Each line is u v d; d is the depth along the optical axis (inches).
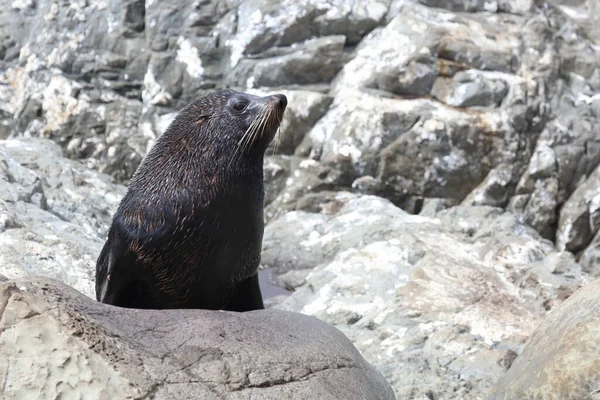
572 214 493.7
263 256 429.4
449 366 301.1
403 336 323.6
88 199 439.8
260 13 525.3
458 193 495.8
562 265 384.8
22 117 543.2
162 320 173.3
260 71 520.4
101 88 544.1
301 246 432.1
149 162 227.1
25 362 149.5
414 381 287.4
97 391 149.3
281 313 197.9
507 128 495.8
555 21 548.7
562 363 194.5
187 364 162.7
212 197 217.0
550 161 496.4
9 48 573.3
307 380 173.8
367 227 428.5
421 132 490.3
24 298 153.8
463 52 508.7
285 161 505.7
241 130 225.3
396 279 369.4
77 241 341.4
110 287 221.6
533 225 495.5
